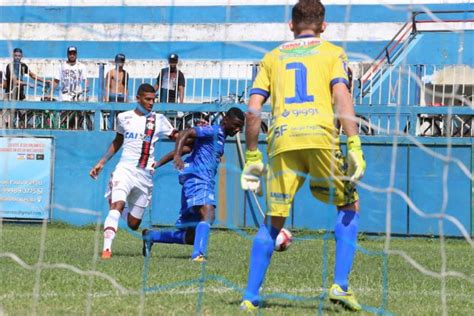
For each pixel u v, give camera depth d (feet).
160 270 39.68
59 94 90.58
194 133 47.21
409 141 81.41
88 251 52.29
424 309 29.63
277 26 116.88
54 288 32.30
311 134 27.50
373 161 81.97
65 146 87.35
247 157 28.50
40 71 111.55
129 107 88.28
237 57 116.06
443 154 81.05
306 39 28.78
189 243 48.01
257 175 28.50
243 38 117.29
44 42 120.47
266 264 28.27
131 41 119.44
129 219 49.32
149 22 119.65
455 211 80.79
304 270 43.01
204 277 33.65
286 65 28.37
